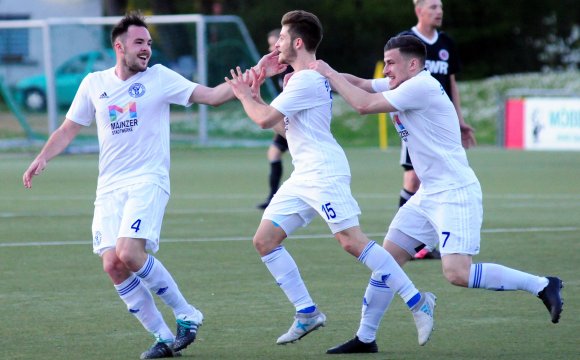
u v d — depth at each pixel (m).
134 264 14.66
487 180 43.69
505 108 64.62
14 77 75.44
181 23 70.75
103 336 16.36
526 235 27.56
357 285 20.75
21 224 30.30
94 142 63.78
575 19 106.00
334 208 15.05
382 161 54.28
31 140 67.00
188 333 15.03
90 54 68.88
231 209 33.81
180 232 28.42
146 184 15.03
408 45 15.30
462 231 14.98
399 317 17.78
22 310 18.42
